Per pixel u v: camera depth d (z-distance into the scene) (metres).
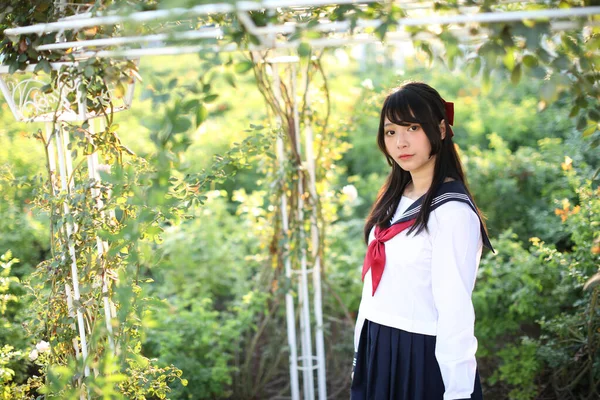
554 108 5.82
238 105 6.78
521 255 3.46
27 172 4.25
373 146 6.12
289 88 2.95
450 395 1.80
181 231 4.55
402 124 1.93
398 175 2.13
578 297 3.22
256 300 3.42
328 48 2.76
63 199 2.16
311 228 3.09
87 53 1.96
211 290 4.62
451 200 1.88
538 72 1.56
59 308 2.26
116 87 1.96
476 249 1.86
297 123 2.94
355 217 5.61
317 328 3.08
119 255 2.18
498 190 4.61
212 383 3.16
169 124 1.67
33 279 3.55
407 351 1.95
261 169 3.21
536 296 3.21
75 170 2.19
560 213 3.02
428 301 1.92
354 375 2.17
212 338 3.35
